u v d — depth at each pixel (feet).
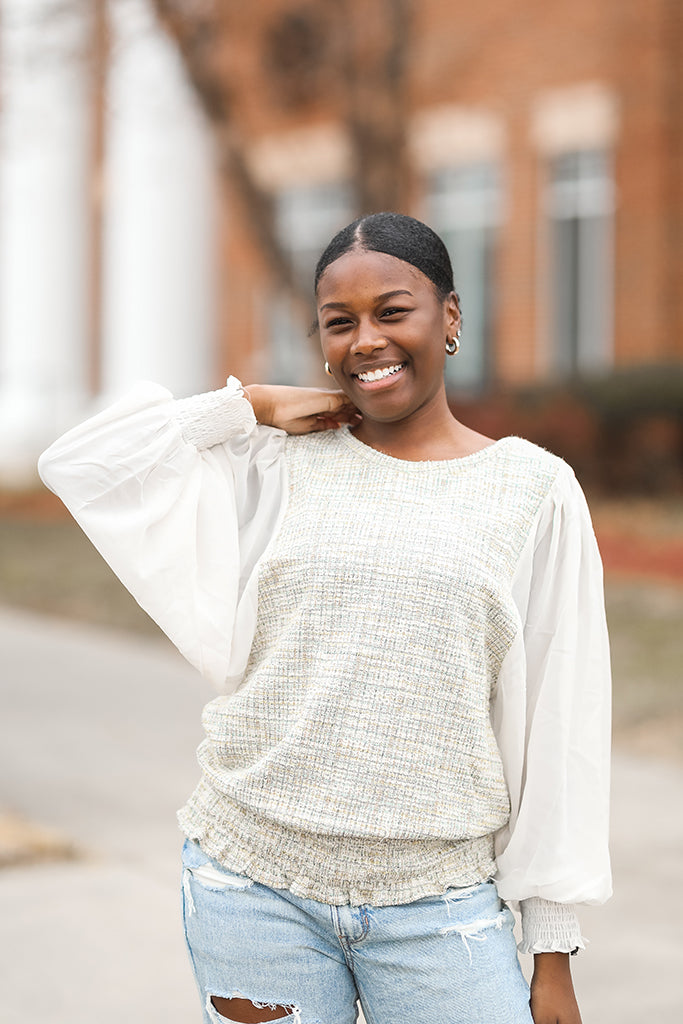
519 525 8.18
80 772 23.12
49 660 32.60
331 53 50.55
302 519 8.27
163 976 14.99
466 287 58.54
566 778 8.34
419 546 7.96
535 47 55.42
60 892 17.47
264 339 63.82
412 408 8.47
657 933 16.33
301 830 7.90
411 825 7.84
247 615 8.33
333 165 61.16
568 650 8.32
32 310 67.97
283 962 8.00
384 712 7.82
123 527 8.42
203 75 45.24
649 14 52.26
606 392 47.29
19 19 41.19
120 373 65.36
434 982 7.88
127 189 64.08
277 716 8.10
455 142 57.88
